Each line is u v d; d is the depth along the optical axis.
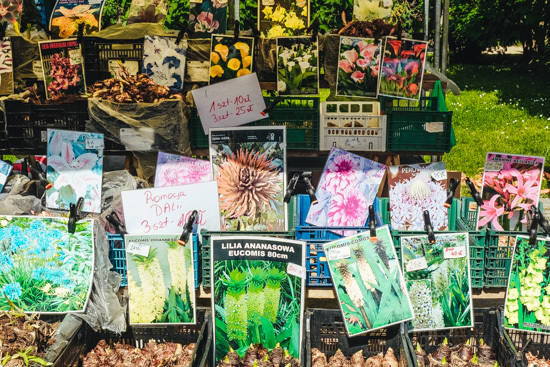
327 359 3.48
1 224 3.35
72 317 3.29
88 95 3.90
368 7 3.80
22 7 3.89
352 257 3.31
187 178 3.79
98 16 3.86
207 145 4.08
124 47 3.89
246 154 3.78
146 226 3.46
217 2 3.79
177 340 3.50
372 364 3.27
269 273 3.31
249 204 3.78
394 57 3.86
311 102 4.18
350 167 3.73
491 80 14.20
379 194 4.08
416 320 3.34
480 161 8.28
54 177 3.68
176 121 3.80
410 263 3.33
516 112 10.98
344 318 3.29
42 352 3.05
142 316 3.34
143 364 3.26
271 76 3.99
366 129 4.18
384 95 3.95
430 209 3.68
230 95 3.92
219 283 3.32
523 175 3.66
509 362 3.20
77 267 3.34
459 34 16.52
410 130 4.18
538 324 3.33
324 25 4.06
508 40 15.90
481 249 3.43
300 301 3.30
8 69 3.93
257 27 3.95
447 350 3.36
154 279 3.33
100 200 3.65
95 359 3.30
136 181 3.87
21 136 3.94
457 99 12.13
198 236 3.50
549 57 15.52
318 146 4.19
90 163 3.67
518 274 3.36
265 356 3.23
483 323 3.46
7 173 3.79
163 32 3.84
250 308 3.32
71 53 3.85
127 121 3.78
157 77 3.87
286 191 3.58
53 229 3.35
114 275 3.42
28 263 3.34
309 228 3.45
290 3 3.81
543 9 14.67
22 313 3.21
